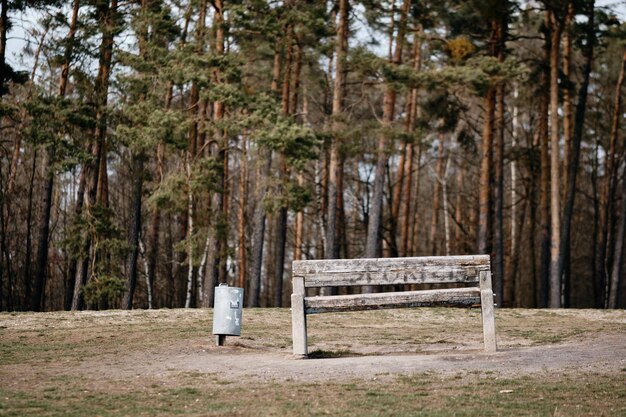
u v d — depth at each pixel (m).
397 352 13.73
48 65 31.42
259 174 33.69
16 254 46.94
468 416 8.28
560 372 10.80
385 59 29.19
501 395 9.38
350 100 39.41
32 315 20.45
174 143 27.55
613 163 42.31
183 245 28.45
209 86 27.72
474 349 13.56
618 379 10.21
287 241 56.25
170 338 15.59
